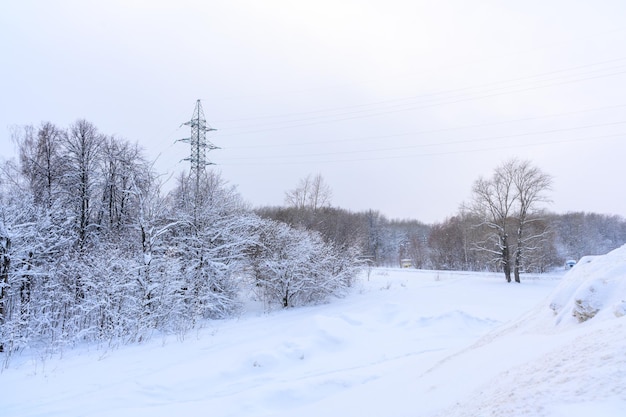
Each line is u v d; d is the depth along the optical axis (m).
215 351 11.55
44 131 26.23
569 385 2.46
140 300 14.52
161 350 11.88
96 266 14.90
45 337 14.33
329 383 7.65
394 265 70.19
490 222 33.22
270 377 8.55
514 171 32.62
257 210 38.53
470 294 24.30
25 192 18.17
